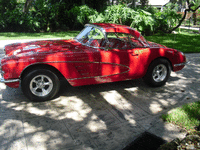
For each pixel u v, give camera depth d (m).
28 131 3.11
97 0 19.64
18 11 15.26
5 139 2.88
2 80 3.74
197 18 29.33
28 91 3.92
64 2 17.77
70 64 4.00
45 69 3.91
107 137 3.06
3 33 13.88
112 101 4.35
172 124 3.38
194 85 5.44
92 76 4.32
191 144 2.91
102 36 4.39
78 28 18.80
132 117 3.70
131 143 2.93
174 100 4.50
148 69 4.96
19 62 3.66
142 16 13.72
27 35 13.23
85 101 4.29
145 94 4.79
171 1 17.94
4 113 3.61
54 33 15.02
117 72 4.55
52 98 4.26
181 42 12.25
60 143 2.87
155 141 2.99
